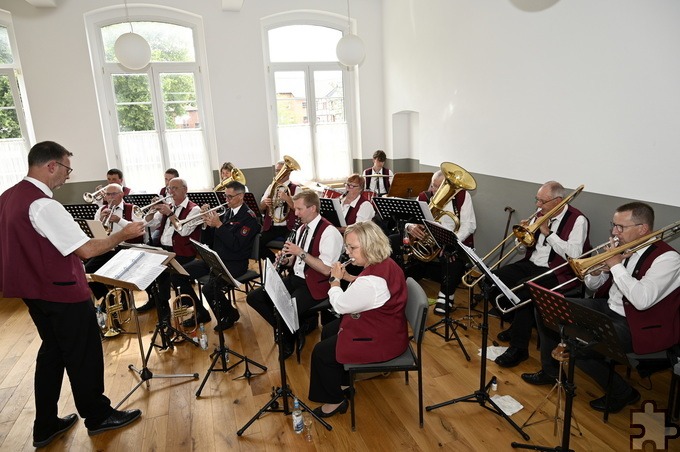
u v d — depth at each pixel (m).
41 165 2.10
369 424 2.41
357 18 5.99
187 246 3.79
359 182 4.02
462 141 4.72
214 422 2.48
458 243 2.71
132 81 5.61
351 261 2.36
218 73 5.62
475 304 3.88
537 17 3.59
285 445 2.28
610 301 2.52
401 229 3.61
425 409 2.51
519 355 2.93
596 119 3.20
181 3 5.35
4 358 3.32
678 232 2.72
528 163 3.89
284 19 5.93
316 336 3.42
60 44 5.09
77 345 2.24
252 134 5.91
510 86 3.97
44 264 2.10
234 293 4.11
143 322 3.81
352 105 6.49
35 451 2.31
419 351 2.22
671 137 2.71
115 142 5.68
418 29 5.25
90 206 4.14
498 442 2.25
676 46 2.62
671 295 2.20
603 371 2.40
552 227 3.10
